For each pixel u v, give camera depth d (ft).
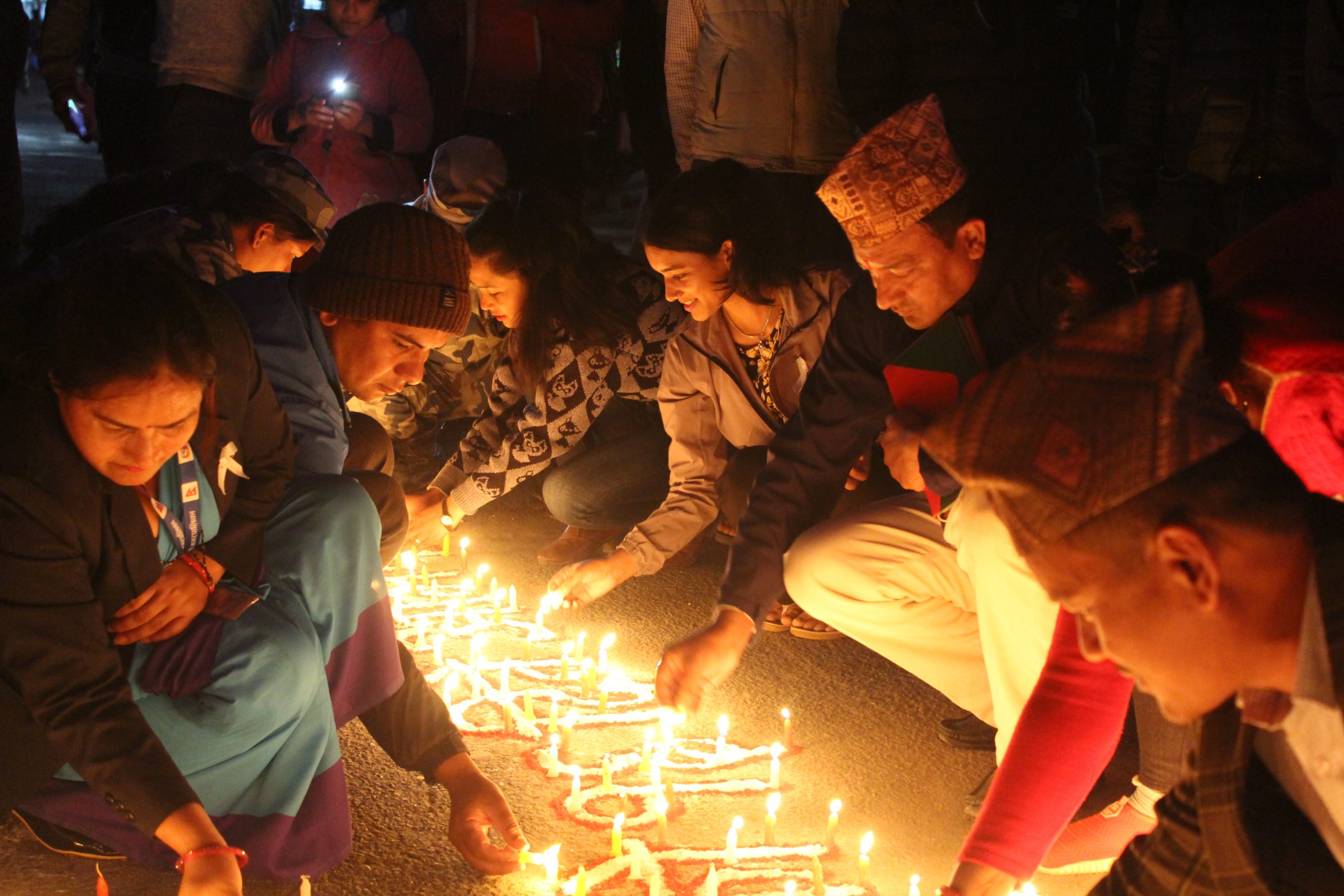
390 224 11.34
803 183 19.40
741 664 14.21
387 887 9.95
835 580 11.66
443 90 24.86
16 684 8.75
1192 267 7.72
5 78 22.62
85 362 7.82
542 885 10.00
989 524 9.63
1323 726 5.19
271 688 9.43
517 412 17.03
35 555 8.34
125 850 9.66
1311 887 5.61
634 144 25.76
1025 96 15.69
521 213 15.51
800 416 12.04
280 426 10.23
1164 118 19.98
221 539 9.76
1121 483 4.98
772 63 18.89
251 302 11.44
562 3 24.36
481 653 14.47
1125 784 11.17
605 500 16.71
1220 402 5.04
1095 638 5.58
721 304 14.17
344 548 10.18
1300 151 17.69
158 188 13.71
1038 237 10.25
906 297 10.52
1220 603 5.06
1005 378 5.18
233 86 24.49
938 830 10.88
